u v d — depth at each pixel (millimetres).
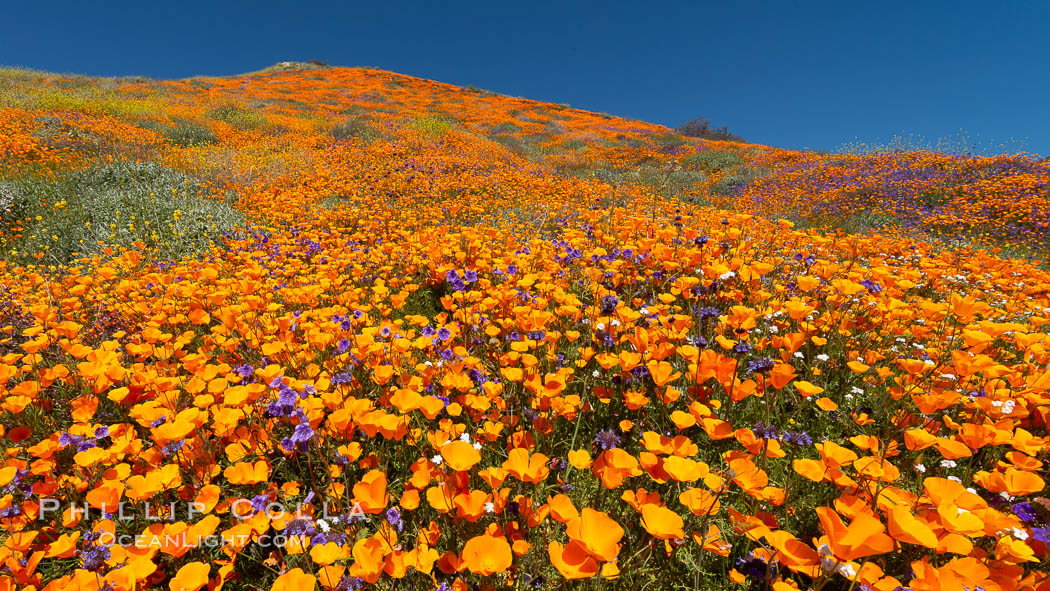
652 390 2369
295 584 1171
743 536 1593
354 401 1760
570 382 2486
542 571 1500
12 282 4480
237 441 1955
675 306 3285
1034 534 1252
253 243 6137
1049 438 1854
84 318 3912
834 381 2656
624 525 1679
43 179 9211
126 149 13180
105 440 2201
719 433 1587
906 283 2980
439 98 40375
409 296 4336
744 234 5211
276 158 14586
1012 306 3586
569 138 30047
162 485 1566
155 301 3564
